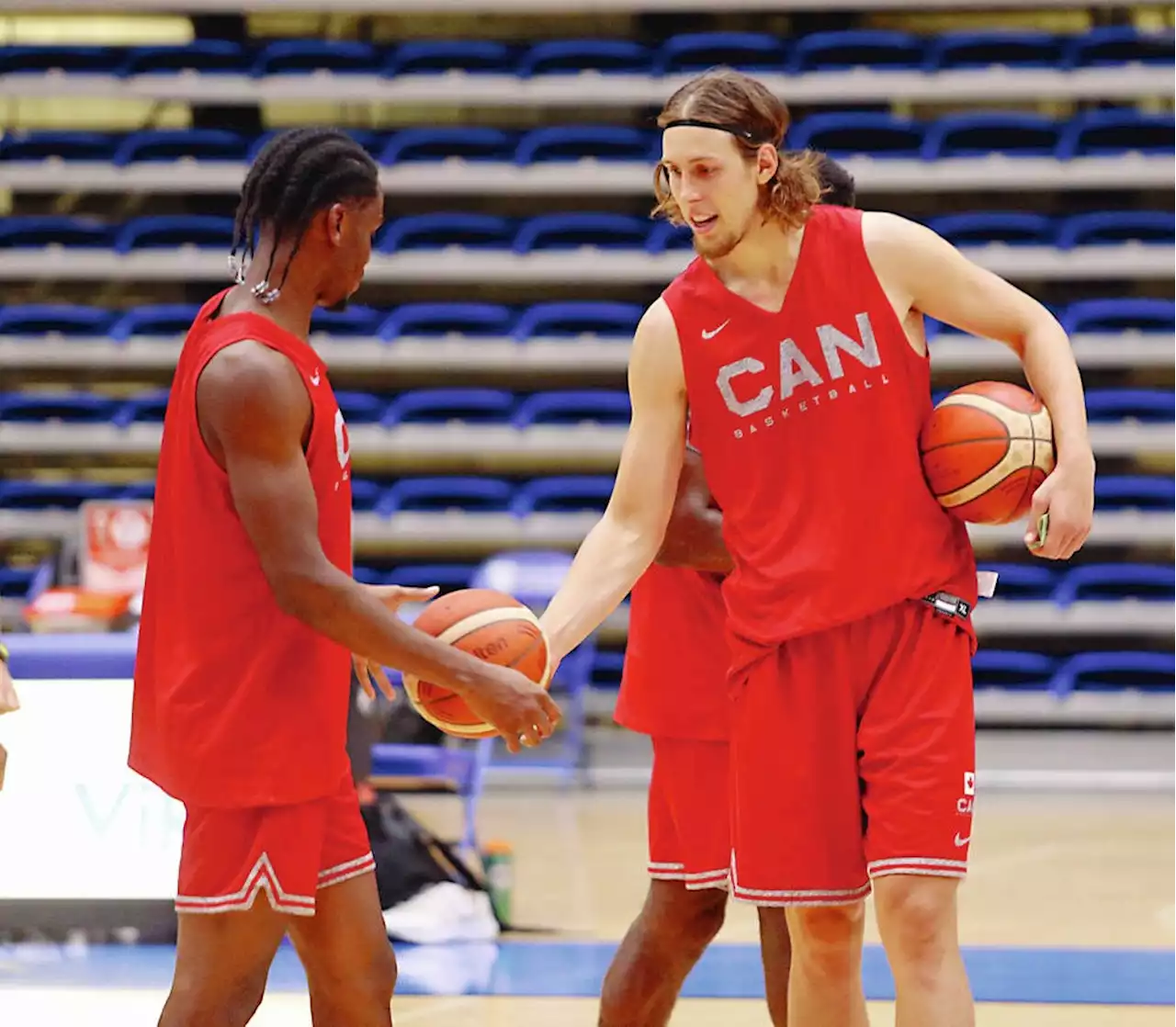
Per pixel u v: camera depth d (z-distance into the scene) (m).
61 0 18.30
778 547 5.19
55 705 9.61
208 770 4.79
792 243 5.20
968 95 17.84
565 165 17.95
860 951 5.43
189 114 18.77
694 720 5.93
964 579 5.22
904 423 5.18
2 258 18.00
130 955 9.44
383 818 10.28
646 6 18.22
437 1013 8.38
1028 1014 8.34
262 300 4.87
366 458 18.09
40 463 17.83
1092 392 17.20
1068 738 16.59
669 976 6.19
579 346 17.73
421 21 19.06
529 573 13.38
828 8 18.50
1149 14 18.55
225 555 4.79
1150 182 17.69
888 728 5.07
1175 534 16.84
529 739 4.93
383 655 4.74
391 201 18.70
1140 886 11.57
